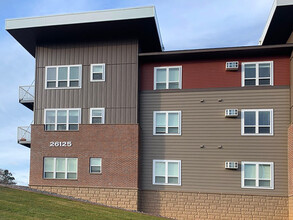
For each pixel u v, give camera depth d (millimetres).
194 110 20734
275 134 19625
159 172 20609
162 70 21594
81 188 20609
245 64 20562
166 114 21047
